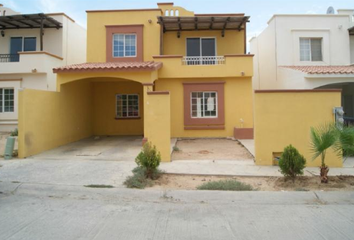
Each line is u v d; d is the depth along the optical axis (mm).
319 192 5602
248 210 4910
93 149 10969
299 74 12703
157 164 6641
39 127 10062
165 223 4305
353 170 7371
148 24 15164
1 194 5766
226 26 14859
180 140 13406
